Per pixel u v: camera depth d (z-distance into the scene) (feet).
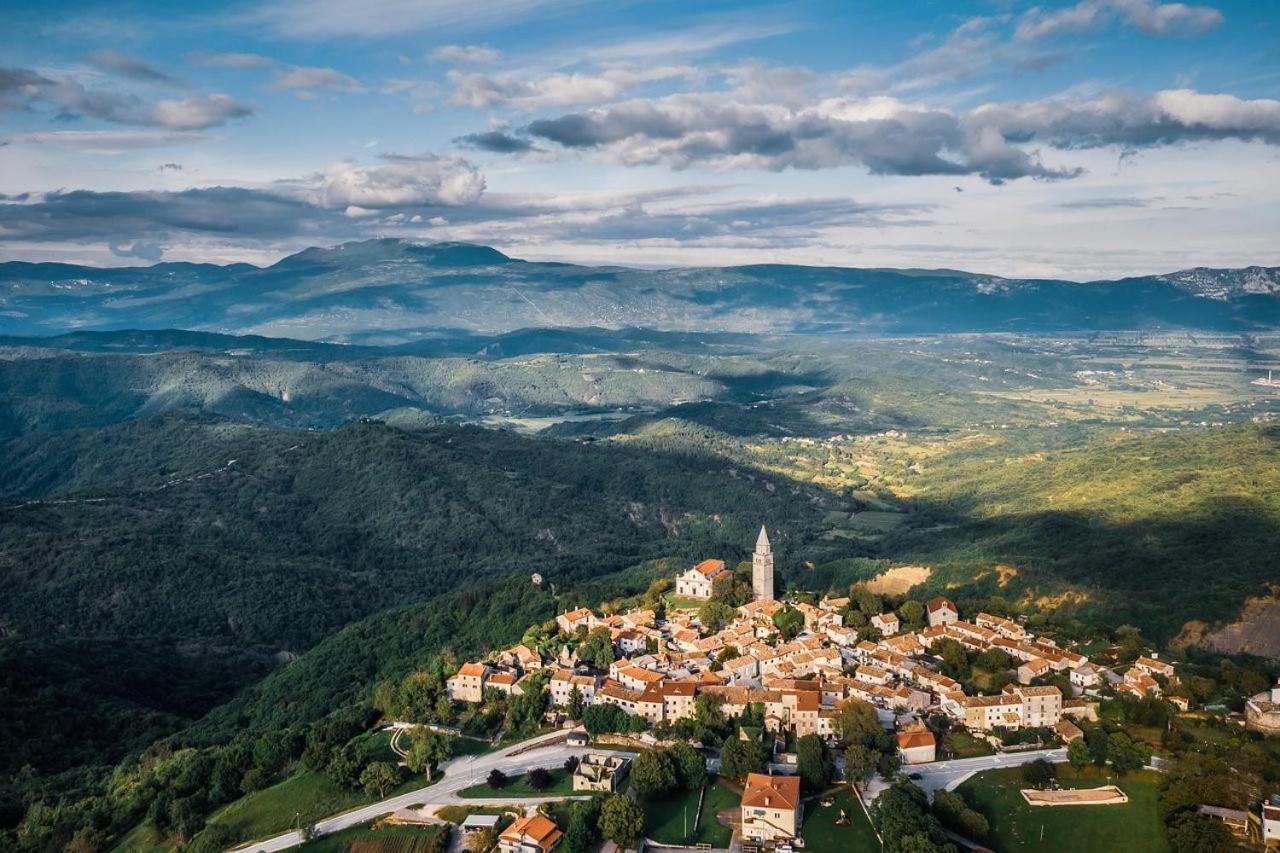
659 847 650.02
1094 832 652.48
